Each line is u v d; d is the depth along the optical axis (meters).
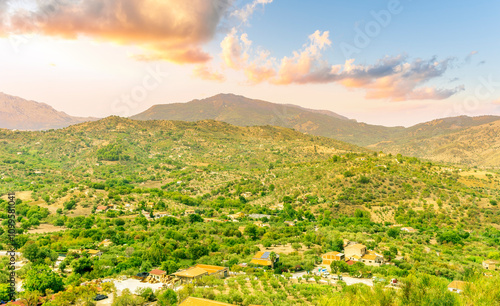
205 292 96.69
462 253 162.25
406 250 159.88
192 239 172.50
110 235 178.00
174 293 94.88
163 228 199.88
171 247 154.75
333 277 122.75
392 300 58.62
